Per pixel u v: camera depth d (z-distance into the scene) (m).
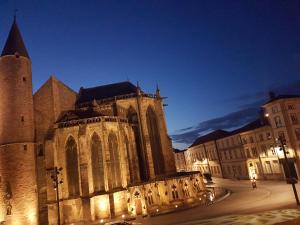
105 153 45.81
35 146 46.59
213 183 69.12
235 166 74.62
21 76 46.25
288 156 53.94
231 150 76.06
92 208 42.00
